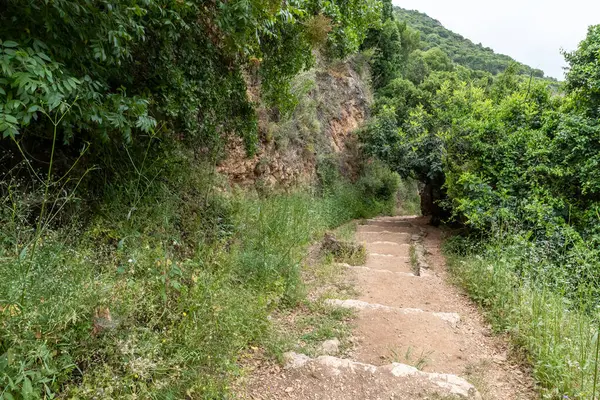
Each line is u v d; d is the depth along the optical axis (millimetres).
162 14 2902
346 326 3498
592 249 4625
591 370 2520
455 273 5406
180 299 2410
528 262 4352
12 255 1775
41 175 2539
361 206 12797
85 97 2238
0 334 1479
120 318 1979
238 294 3076
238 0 3336
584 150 5574
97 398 1627
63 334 1705
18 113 1824
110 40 2262
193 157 4383
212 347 2289
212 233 3926
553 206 5695
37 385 1536
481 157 6789
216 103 4645
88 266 2160
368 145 12414
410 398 2393
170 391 1927
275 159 8297
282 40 5773
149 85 3502
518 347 3201
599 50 5859
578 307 3570
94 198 2906
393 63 17844
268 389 2406
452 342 3371
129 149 3262
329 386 2473
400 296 4590
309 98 11094
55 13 2080
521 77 10328
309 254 5828
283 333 3178
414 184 20828
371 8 7129
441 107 10203
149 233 3023
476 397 2445
